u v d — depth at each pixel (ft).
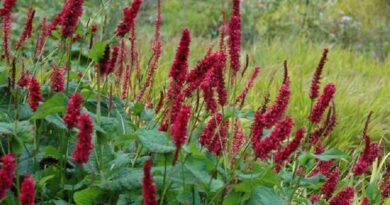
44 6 15.15
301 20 20.76
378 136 11.91
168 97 6.86
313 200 7.36
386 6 23.97
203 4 22.65
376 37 21.36
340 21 21.50
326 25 21.20
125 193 5.91
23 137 5.85
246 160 6.88
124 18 6.20
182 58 5.66
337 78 14.82
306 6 21.15
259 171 6.38
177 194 5.87
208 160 5.90
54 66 7.59
